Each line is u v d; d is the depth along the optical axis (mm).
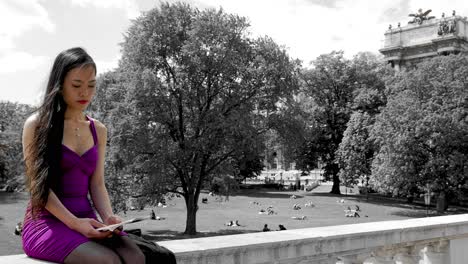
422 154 56062
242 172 97000
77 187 4039
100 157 4336
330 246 6797
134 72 39844
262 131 44031
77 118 4164
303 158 85562
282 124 43625
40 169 3760
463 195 57594
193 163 41844
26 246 3848
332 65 87812
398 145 55250
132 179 41344
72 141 4043
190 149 40281
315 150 86750
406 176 55594
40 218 3875
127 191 40844
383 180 57500
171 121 41906
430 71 60656
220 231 45781
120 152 38906
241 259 5805
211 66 41250
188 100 41500
